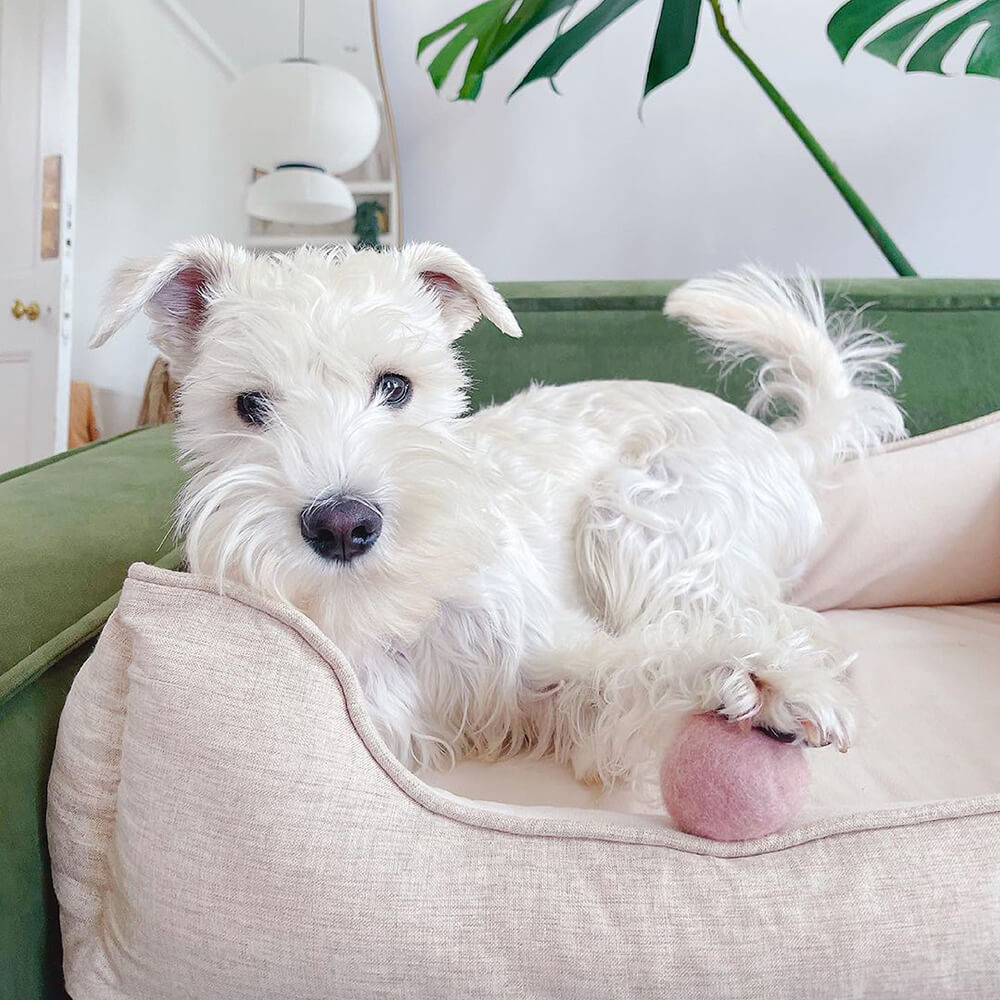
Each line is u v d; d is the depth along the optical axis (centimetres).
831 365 149
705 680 79
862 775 94
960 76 224
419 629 94
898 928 64
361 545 83
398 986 65
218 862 68
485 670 110
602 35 235
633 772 95
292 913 66
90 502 120
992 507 143
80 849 76
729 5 228
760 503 133
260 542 81
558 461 132
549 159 246
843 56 176
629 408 143
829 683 75
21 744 78
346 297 96
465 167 251
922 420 162
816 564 145
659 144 241
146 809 70
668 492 128
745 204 241
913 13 221
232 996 68
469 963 65
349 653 93
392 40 239
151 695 72
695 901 65
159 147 499
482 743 113
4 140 320
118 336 478
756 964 63
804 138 197
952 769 95
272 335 91
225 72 553
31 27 311
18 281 317
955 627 135
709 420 139
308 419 87
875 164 233
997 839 68
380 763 73
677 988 63
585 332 169
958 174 231
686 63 179
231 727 70
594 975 64
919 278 179
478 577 107
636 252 249
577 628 118
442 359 104
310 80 368
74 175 308
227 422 97
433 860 68
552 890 66
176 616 75
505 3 184
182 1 471
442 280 117
